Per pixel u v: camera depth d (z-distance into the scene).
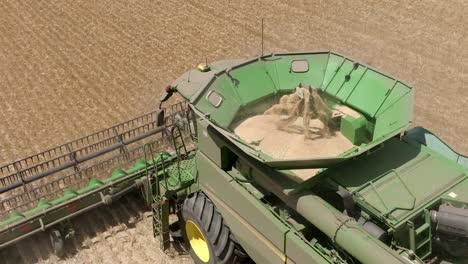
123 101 13.70
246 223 7.39
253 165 7.04
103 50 16.48
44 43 17.23
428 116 12.43
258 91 8.05
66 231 9.09
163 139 11.13
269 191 7.16
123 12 19.27
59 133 12.51
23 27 18.55
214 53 15.86
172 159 9.44
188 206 8.13
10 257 9.13
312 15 18.03
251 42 16.39
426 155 6.84
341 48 15.73
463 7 18.03
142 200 10.30
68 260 9.05
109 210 10.09
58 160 10.48
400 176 6.48
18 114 13.39
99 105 13.58
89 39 17.30
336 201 6.75
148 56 15.92
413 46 15.70
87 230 9.65
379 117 7.23
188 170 9.01
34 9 20.03
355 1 18.95
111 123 12.77
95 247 9.29
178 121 9.17
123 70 15.23
